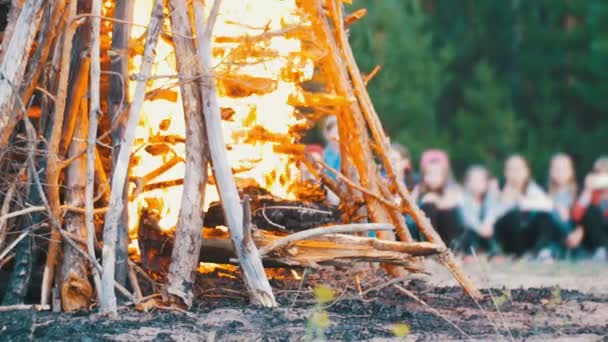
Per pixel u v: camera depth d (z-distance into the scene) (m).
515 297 10.32
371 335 8.06
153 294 9.01
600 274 14.38
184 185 8.89
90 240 8.60
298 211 9.72
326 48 10.27
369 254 9.13
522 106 37.56
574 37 37.25
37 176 8.59
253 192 9.81
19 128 9.25
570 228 20.31
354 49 27.89
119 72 9.03
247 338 7.82
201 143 8.92
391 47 28.50
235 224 8.84
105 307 8.56
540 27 37.72
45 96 8.99
